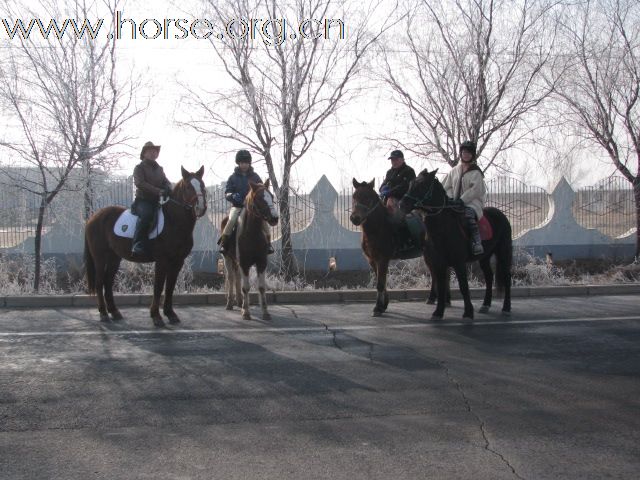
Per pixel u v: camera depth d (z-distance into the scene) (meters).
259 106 13.37
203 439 4.90
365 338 8.46
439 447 4.75
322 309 10.84
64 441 4.85
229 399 5.88
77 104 12.12
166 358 7.35
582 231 16.61
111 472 4.30
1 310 10.58
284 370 6.88
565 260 16.33
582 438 4.93
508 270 10.33
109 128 12.77
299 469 4.36
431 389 6.21
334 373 6.77
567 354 7.62
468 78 13.73
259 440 4.88
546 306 11.14
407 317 10.02
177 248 9.24
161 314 10.31
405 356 7.50
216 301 11.45
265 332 8.84
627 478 4.21
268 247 9.89
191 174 9.26
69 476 4.24
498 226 10.23
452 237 9.48
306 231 15.00
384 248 10.06
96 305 11.05
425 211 9.40
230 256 10.30
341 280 13.81
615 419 5.38
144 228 9.03
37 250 12.15
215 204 14.93
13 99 11.81
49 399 5.85
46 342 8.16
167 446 4.76
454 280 13.34
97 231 9.56
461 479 4.20
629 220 16.80
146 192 9.23
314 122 13.77
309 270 14.80
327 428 5.14
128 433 5.02
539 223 16.69
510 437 4.95
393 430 5.10
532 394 6.06
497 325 9.38
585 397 5.97
